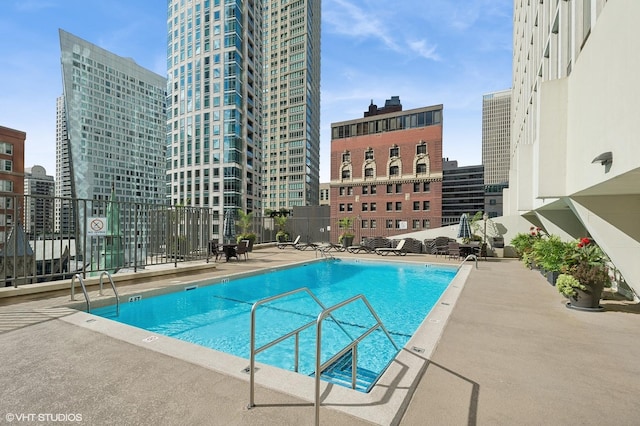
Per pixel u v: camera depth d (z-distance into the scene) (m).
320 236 32.16
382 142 48.97
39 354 3.75
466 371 3.46
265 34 122.44
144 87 140.62
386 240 21.22
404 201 46.91
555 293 7.70
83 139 117.00
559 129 6.62
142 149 138.88
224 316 7.09
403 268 14.38
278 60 119.62
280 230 28.91
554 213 11.48
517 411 2.68
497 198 109.25
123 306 6.99
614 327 5.11
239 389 2.93
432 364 3.64
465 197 112.50
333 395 2.83
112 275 8.62
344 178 51.81
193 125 68.94
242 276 10.65
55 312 5.49
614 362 3.75
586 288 6.12
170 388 2.96
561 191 6.57
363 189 50.28
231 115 65.38
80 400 2.77
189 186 69.69
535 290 8.06
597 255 6.37
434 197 44.81
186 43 70.12
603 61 4.48
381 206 48.66
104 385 3.02
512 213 20.12
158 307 7.66
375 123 49.75
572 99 6.24
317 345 2.38
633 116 3.54
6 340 4.20
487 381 3.23
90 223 8.51
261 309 7.64
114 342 4.12
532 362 3.72
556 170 6.63
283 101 118.88
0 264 11.78
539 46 11.72
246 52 69.75
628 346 4.27
